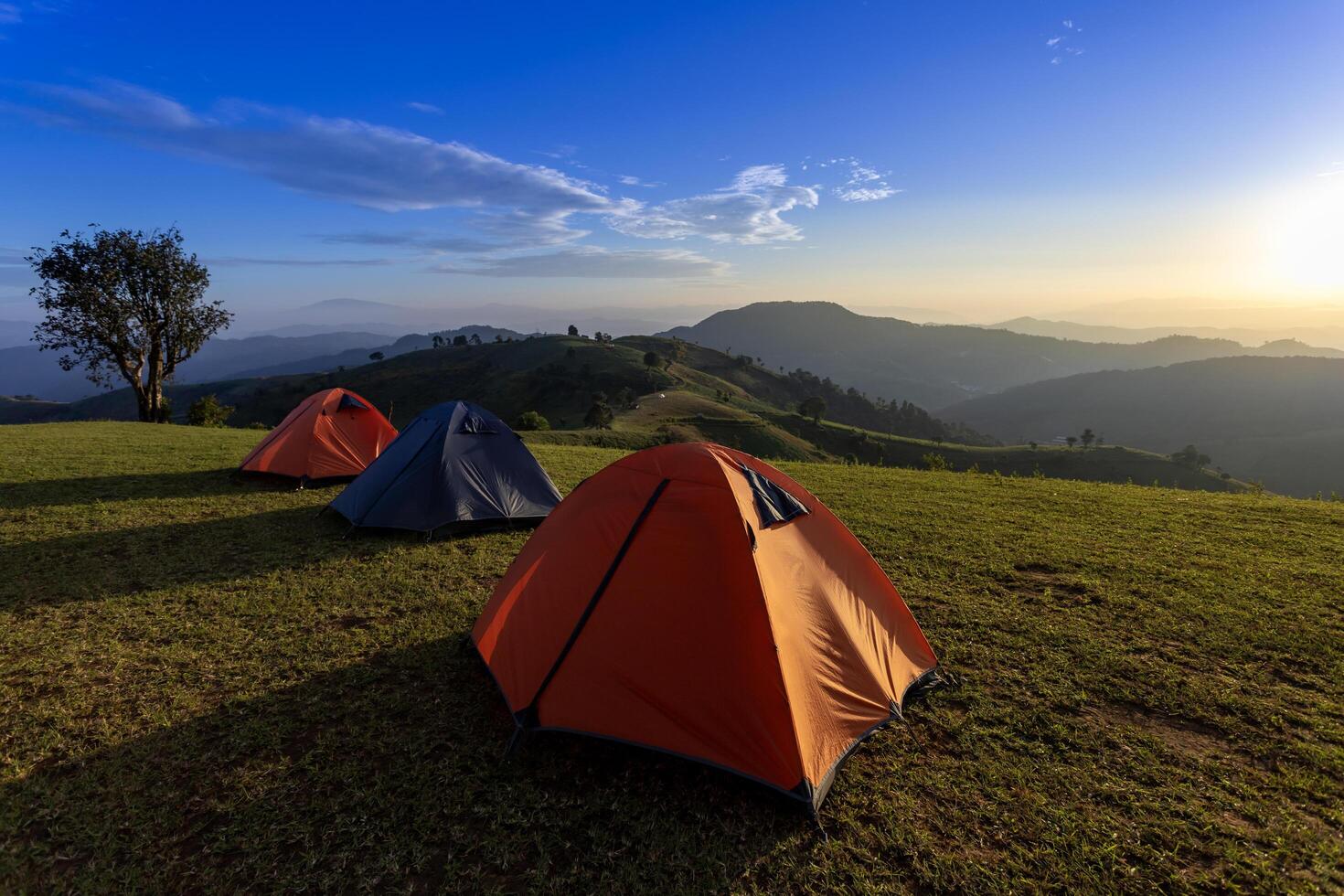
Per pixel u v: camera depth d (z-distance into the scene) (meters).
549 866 3.44
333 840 3.59
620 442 65.88
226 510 10.07
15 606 6.49
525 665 4.68
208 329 32.53
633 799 3.94
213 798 3.89
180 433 19.59
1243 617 6.50
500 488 9.48
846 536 5.54
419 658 5.61
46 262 28.06
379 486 9.17
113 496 10.75
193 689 5.09
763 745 3.98
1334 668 5.50
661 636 4.34
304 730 4.61
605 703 4.31
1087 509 11.26
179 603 6.67
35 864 3.39
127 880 3.28
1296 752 4.43
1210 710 4.91
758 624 4.21
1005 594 7.28
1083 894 3.29
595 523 5.01
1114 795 4.02
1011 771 4.23
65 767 4.15
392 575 7.51
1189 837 3.67
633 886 3.32
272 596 6.89
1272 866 3.46
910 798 3.99
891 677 4.91
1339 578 7.53
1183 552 8.65
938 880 3.39
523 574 5.31
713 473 4.84
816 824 3.71
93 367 30.34
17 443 15.53
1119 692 5.17
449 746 4.43
